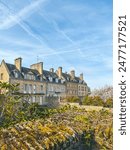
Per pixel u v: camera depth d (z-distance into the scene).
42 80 50.22
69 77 63.62
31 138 8.98
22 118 18.39
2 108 20.28
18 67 45.19
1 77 42.91
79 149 11.29
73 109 22.80
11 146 8.20
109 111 21.31
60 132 10.34
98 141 13.20
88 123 14.56
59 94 56.12
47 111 20.64
